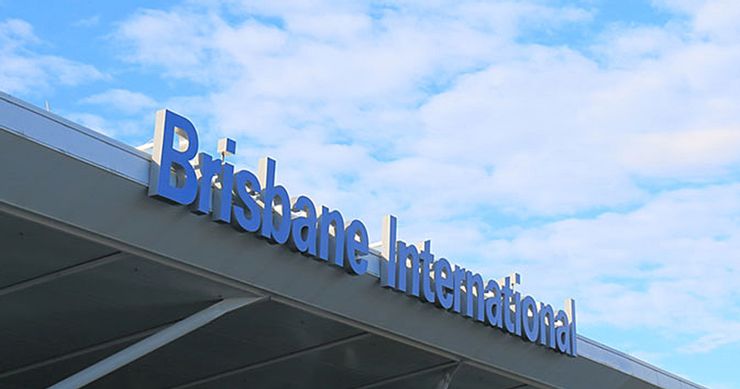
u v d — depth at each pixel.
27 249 15.72
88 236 15.45
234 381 22.67
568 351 24.59
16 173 14.11
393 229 20.02
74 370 21.11
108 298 17.75
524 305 23.31
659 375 28.97
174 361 20.97
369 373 22.97
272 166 17.62
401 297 20.05
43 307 17.91
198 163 16.39
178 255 16.53
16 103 13.95
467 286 21.55
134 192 15.37
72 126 14.62
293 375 22.73
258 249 17.33
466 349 22.38
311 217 18.16
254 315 18.94
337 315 19.42
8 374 21.00
